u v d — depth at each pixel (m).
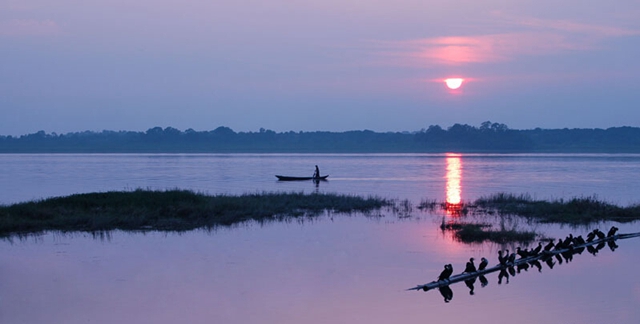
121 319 24.67
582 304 26.62
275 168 139.88
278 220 48.53
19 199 66.88
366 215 51.66
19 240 39.91
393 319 24.62
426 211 54.25
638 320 24.48
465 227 42.97
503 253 36.53
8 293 28.12
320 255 35.38
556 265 34.22
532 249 35.38
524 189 79.75
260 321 24.38
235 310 25.64
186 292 28.06
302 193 61.59
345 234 42.28
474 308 26.03
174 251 36.41
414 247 37.84
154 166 151.00
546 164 163.00
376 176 108.31
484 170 130.75
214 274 31.08
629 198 67.62
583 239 40.16
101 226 43.81
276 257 34.84
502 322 24.31
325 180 96.56
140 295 27.67
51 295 27.78
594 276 31.56
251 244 38.59
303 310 25.64
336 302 26.69
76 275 31.03
